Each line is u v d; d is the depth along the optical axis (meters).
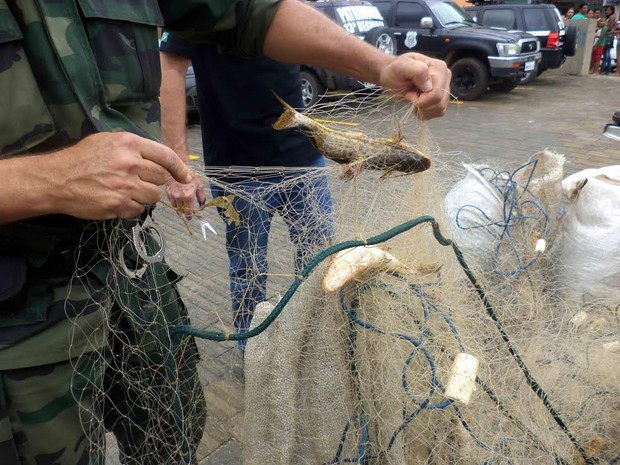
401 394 1.02
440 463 1.05
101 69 0.97
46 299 0.97
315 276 1.07
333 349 1.06
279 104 1.96
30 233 0.93
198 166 1.46
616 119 2.02
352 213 1.20
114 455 1.71
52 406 0.99
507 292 1.32
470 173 1.65
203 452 1.78
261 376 1.14
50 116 0.90
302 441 1.11
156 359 1.17
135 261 1.08
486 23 10.62
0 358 0.92
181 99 1.92
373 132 1.21
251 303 1.48
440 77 1.28
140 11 1.04
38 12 0.87
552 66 10.44
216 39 1.44
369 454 1.06
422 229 1.19
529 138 5.74
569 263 1.64
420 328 1.04
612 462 1.16
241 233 1.47
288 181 1.36
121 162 0.77
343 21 7.27
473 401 1.04
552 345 1.21
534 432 1.04
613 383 1.20
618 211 1.58
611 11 12.93
